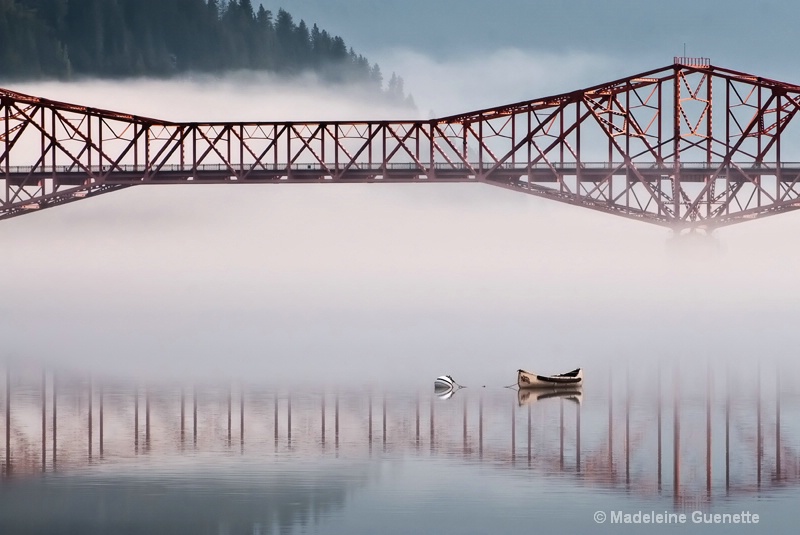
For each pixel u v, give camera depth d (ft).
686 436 593.42
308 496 490.90
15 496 491.72
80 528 455.22
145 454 555.69
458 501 485.15
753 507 480.23
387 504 480.64
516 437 590.96
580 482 512.22
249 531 451.12
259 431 605.73
